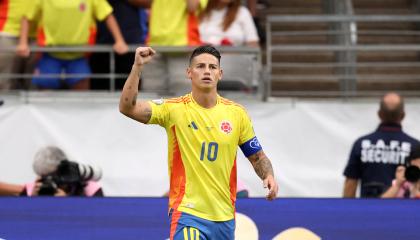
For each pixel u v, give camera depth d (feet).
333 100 117.19
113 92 111.65
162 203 86.12
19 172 110.42
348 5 134.72
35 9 111.96
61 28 111.14
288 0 143.43
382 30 139.74
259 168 74.49
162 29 112.88
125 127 111.14
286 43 136.36
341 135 112.37
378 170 102.27
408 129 112.98
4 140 110.63
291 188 111.55
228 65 110.93
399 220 86.12
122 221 85.87
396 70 134.00
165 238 85.97
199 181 72.23
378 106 112.98
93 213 85.81
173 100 73.41
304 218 86.22
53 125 110.83
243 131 74.08
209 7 113.19
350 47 116.16
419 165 99.14
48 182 92.48
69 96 111.34
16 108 110.83
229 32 113.19
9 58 112.88
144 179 110.42
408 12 144.77
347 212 86.28
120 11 114.11
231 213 73.41
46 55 112.37
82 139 110.83
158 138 111.24
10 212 85.35
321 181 111.65
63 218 85.66
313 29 138.41
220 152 72.54
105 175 110.22
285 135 112.27
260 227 86.17
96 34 115.24
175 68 112.37
